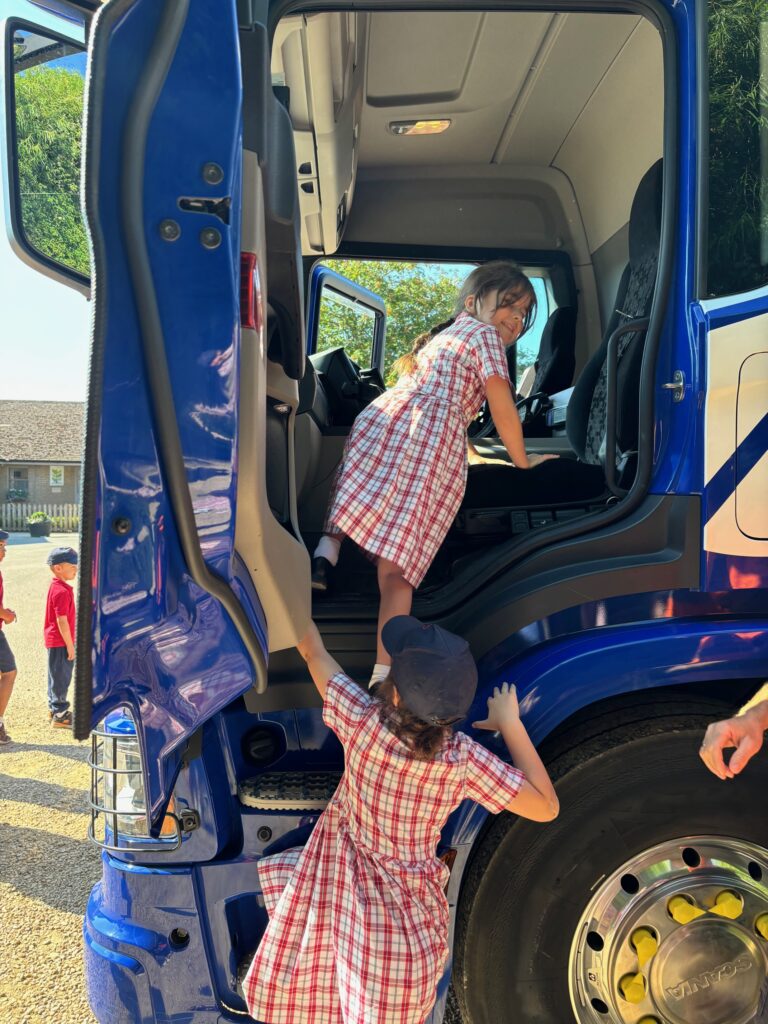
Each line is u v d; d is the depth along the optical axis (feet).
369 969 5.53
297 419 8.52
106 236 4.23
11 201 5.98
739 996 6.46
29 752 19.13
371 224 12.81
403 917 5.66
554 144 11.84
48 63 5.85
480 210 12.86
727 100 6.60
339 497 7.32
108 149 4.23
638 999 6.38
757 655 6.24
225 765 6.48
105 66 4.16
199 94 4.47
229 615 4.84
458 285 13.21
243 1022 6.16
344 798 5.97
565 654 6.28
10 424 113.19
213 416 4.61
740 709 6.17
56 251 5.99
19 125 5.97
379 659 6.76
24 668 29.12
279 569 5.61
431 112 10.93
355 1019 5.49
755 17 6.66
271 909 5.94
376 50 9.44
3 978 10.02
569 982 6.39
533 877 6.36
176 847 6.23
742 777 6.43
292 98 8.45
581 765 6.37
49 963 10.36
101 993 6.35
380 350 13.80
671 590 6.50
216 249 4.51
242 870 6.23
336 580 8.36
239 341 4.68
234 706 6.63
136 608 4.42
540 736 6.20
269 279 6.01
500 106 10.82
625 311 9.12
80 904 11.89
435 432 7.39
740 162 6.60
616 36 9.19
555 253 12.95
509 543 7.88
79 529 4.17
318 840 5.96
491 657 6.70
